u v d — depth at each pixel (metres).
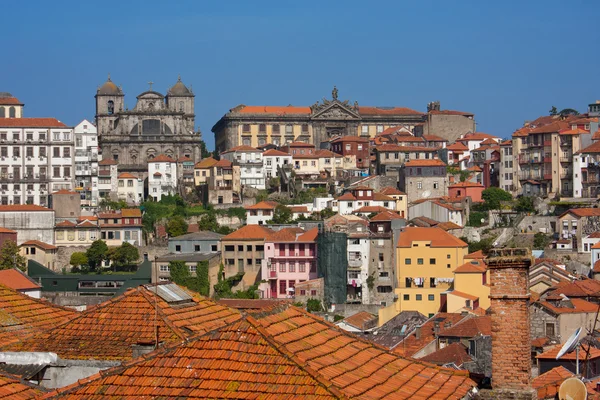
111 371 45.94
